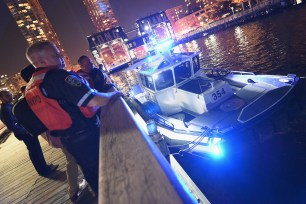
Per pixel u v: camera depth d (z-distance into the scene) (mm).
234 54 40781
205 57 49344
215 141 6688
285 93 7320
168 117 8914
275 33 43781
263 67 27141
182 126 7809
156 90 9250
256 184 6625
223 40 66125
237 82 9203
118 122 1309
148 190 562
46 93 1945
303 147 7691
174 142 8031
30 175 6242
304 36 32125
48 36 168625
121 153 862
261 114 6898
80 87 1822
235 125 6773
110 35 101250
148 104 10648
